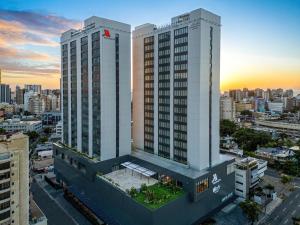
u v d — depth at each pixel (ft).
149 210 218.38
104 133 312.29
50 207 304.91
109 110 316.19
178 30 300.40
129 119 341.82
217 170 287.89
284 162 441.68
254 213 249.96
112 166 319.88
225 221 271.08
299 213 286.05
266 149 532.32
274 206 303.89
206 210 274.57
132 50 375.45
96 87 316.19
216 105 303.68
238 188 327.67
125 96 334.03
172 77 312.50
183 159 303.48
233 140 651.66
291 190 352.28
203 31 276.00
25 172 206.39
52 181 384.88
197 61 277.64
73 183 344.90
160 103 334.44
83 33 336.29
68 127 389.80
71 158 352.49
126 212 246.88
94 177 299.99
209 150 295.89
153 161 312.09
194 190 251.39
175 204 238.07
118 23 318.86
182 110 301.63
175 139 313.73
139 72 366.22
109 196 272.31
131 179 291.79
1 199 186.91
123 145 336.29
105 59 307.78
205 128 288.71
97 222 269.23
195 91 282.56
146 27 347.97
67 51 382.22
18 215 198.59
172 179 275.59
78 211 296.30
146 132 363.15
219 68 302.66
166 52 319.68
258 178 371.35
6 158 190.08
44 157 516.32
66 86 391.86
